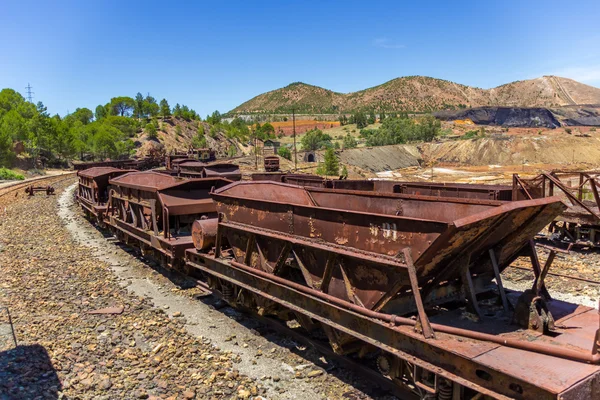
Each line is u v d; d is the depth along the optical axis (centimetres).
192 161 2445
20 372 628
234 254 850
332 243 609
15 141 6919
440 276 554
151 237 1143
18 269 1209
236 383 604
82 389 585
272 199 800
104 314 875
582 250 1385
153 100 17875
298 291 661
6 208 2519
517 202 489
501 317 543
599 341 403
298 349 711
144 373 630
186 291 1024
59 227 1914
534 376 386
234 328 807
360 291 573
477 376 427
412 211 627
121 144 8588
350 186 1149
